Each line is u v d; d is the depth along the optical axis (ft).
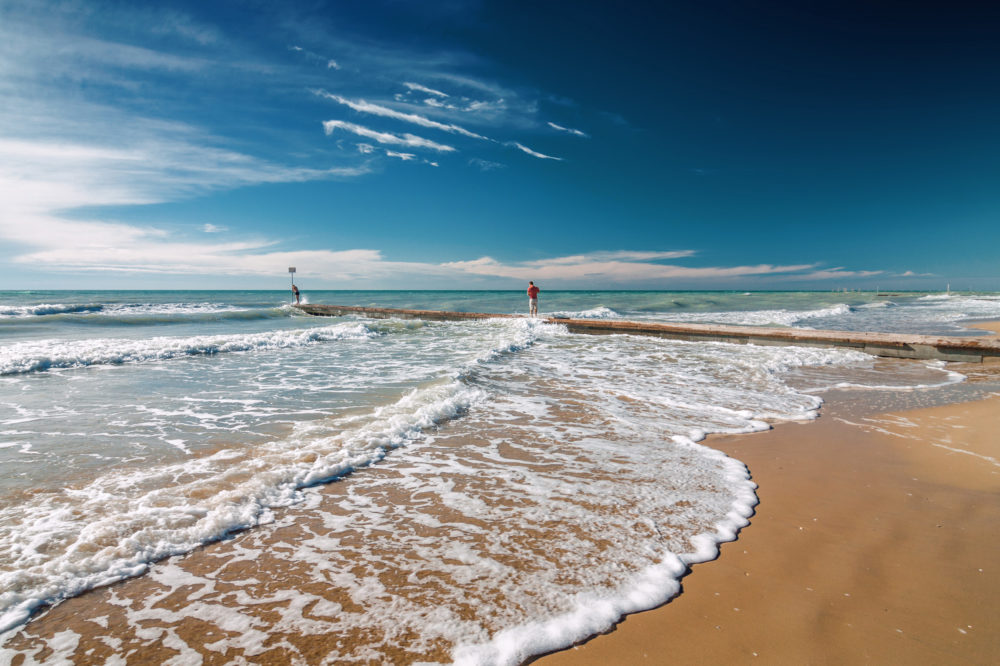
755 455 15.42
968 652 6.85
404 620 7.40
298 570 8.77
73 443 15.39
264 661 6.49
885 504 11.86
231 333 53.78
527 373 29.01
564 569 8.88
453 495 12.19
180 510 10.69
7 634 6.91
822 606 7.91
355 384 25.12
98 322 61.41
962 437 17.37
